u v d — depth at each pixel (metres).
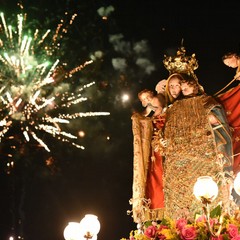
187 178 10.33
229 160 10.20
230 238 8.55
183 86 10.85
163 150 10.76
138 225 10.68
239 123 10.54
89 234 9.70
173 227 8.87
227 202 9.68
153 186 11.01
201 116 10.51
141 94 11.33
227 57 10.77
